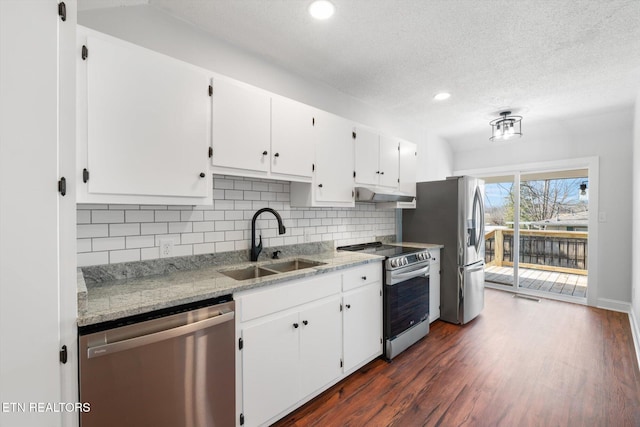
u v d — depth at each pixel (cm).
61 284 95
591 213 364
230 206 202
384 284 237
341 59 223
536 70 239
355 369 208
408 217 353
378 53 214
